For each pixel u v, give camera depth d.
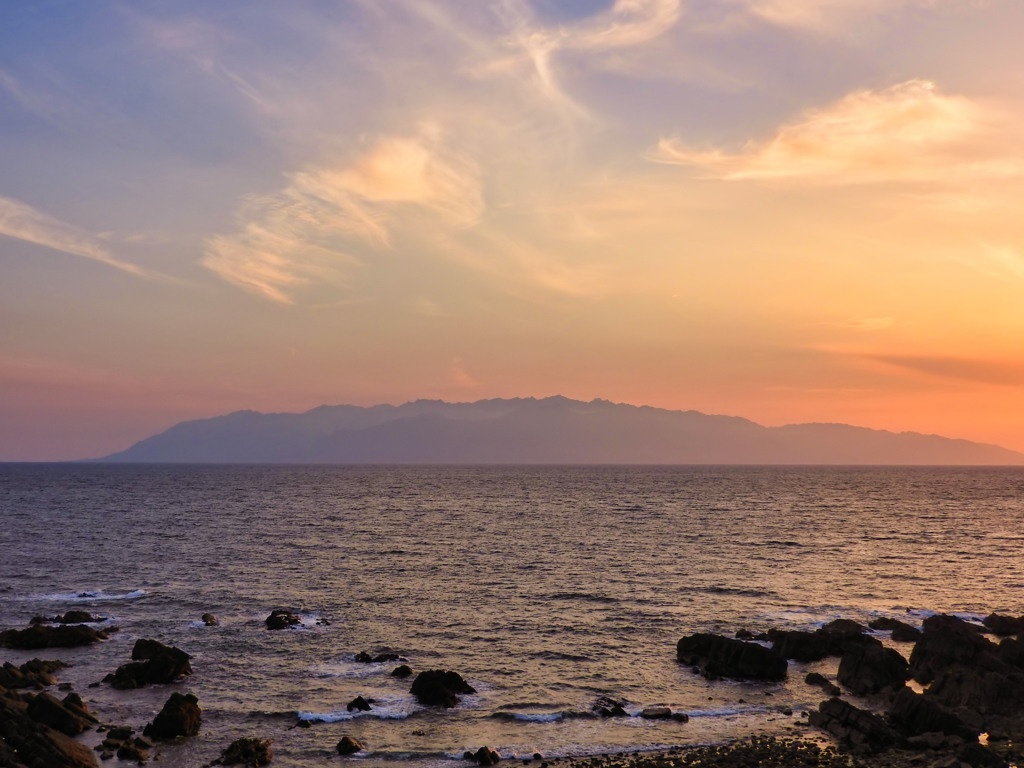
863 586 65.25
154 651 42.75
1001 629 48.19
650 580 67.25
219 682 39.38
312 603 57.53
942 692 36.16
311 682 39.44
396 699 36.84
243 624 51.16
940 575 70.94
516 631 49.53
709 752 30.28
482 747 30.19
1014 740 30.88
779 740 31.73
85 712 33.66
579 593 61.38
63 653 44.34
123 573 70.25
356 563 76.50
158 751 30.61
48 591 62.09
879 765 28.67
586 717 34.78
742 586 64.62
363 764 29.77
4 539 94.12
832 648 44.47
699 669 41.66
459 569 72.94
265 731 32.94
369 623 51.47
